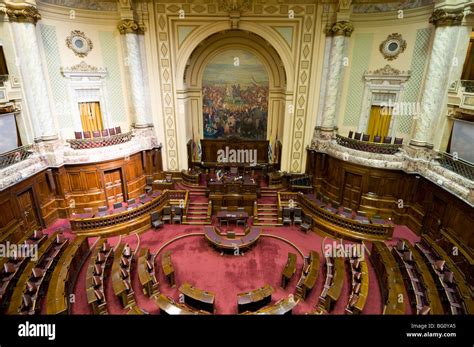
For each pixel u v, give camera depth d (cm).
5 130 1079
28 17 1059
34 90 1136
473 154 1000
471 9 980
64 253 1006
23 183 1116
